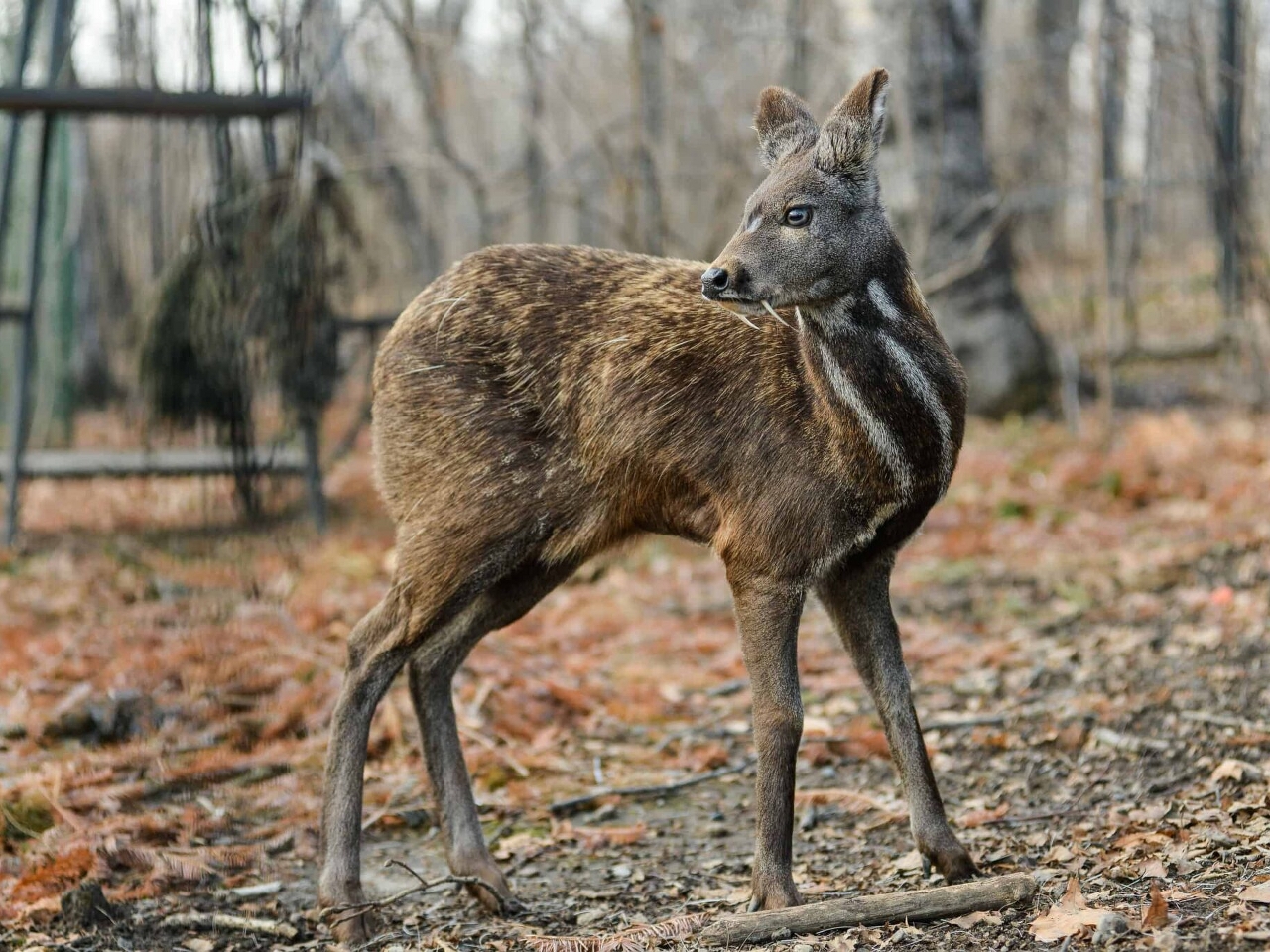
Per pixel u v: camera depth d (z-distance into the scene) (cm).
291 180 970
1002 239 1397
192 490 1132
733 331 476
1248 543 864
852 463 447
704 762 639
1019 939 409
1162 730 609
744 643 462
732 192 1297
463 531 490
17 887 509
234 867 544
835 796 579
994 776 595
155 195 1293
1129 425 1247
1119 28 1433
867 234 446
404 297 1589
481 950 457
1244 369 1344
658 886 513
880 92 442
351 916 476
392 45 1606
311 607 797
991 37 2206
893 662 483
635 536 508
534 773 639
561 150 1655
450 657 523
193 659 698
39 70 1380
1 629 786
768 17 1498
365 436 1416
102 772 596
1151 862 455
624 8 1373
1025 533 968
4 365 1590
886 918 432
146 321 1006
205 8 866
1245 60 1395
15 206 1566
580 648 809
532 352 494
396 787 614
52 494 1184
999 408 1381
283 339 964
